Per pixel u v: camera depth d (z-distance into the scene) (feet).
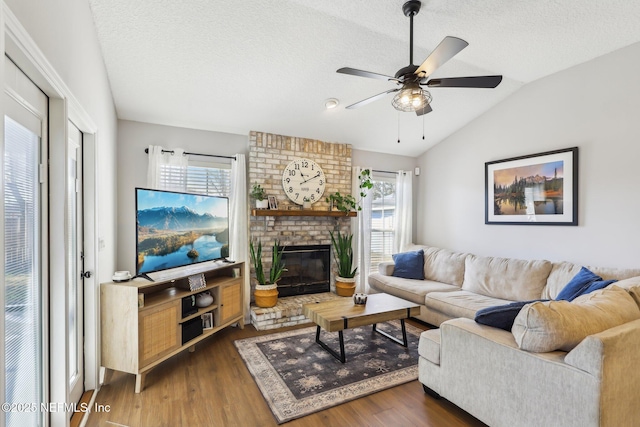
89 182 7.38
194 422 6.32
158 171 11.22
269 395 7.22
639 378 5.03
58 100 5.34
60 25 5.03
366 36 8.70
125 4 7.10
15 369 4.34
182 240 9.62
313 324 12.17
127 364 7.49
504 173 12.79
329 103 11.64
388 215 16.89
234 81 10.04
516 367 5.39
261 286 12.12
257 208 12.67
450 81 7.30
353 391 7.41
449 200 15.46
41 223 5.13
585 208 10.32
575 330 5.01
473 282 12.01
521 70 10.87
